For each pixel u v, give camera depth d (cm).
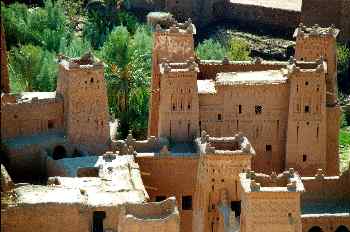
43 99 18975
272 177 15475
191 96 18788
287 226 14900
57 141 18838
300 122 19162
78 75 18662
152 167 18125
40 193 16000
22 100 19038
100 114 18925
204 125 19100
